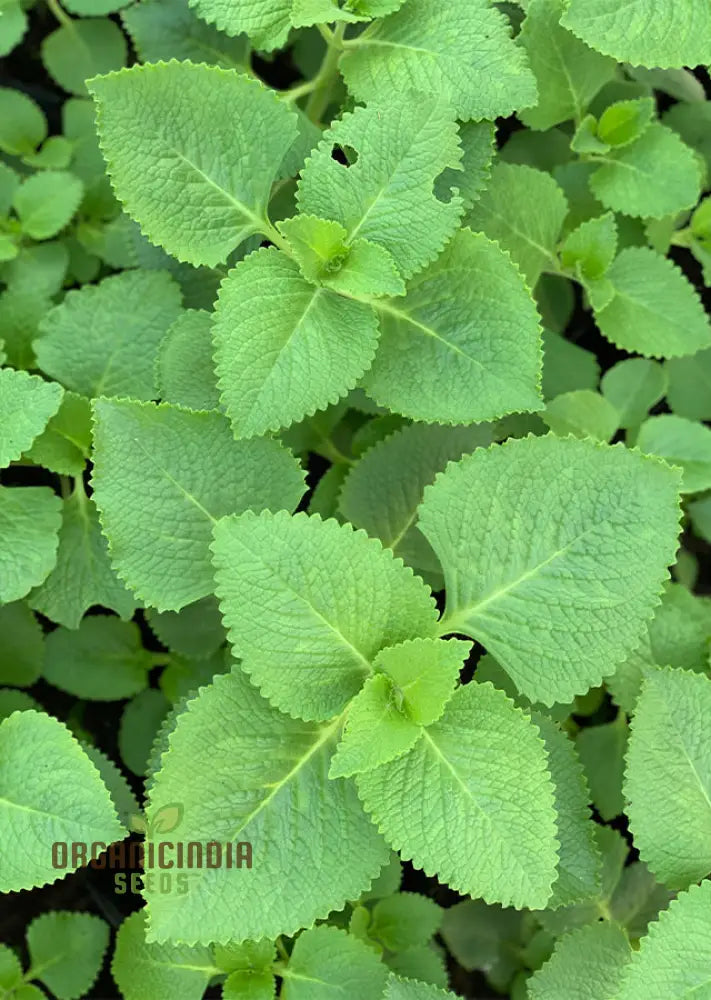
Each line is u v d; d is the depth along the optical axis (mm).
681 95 849
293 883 687
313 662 690
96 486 706
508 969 821
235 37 796
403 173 715
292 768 695
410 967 783
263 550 680
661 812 717
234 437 708
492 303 729
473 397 729
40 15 879
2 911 833
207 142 717
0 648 795
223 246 727
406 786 689
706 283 841
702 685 719
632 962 697
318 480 843
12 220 824
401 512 769
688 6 753
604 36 755
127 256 839
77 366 767
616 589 696
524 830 685
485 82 732
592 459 698
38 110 844
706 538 845
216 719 692
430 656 688
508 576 703
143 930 758
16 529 747
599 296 801
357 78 745
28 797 700
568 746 739
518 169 786
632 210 801
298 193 717
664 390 830
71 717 842
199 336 747
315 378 712
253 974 747
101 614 822
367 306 724
